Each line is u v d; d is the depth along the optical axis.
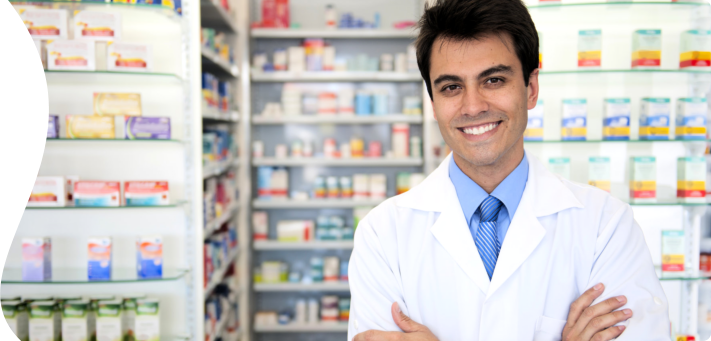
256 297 4.21
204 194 2.62
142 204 2.15
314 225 4.13
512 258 1.05
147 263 2.14
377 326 1.10
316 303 3.96
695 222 2.21
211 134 2.89
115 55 2.08
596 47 2.16
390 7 4.21
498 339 1.04
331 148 4.00
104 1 2.06
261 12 4.12
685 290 2.21
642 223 2.24
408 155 4.05
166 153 2.29
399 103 4.22
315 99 4.01
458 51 0.96
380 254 1.16
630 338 0.95
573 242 1.08
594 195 1.13
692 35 2.11
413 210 1.17
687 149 2.25
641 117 2.24
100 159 2.27
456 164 1.14
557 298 1.06
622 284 1.02
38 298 2.14
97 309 2.09
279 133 4.20
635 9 2.16
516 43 0.97
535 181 1.14
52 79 2.20
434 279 1.10
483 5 0.95
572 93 2.30
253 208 4.14
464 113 0.97
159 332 2.17
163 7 2.09
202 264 2.31
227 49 3.50
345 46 4.19
